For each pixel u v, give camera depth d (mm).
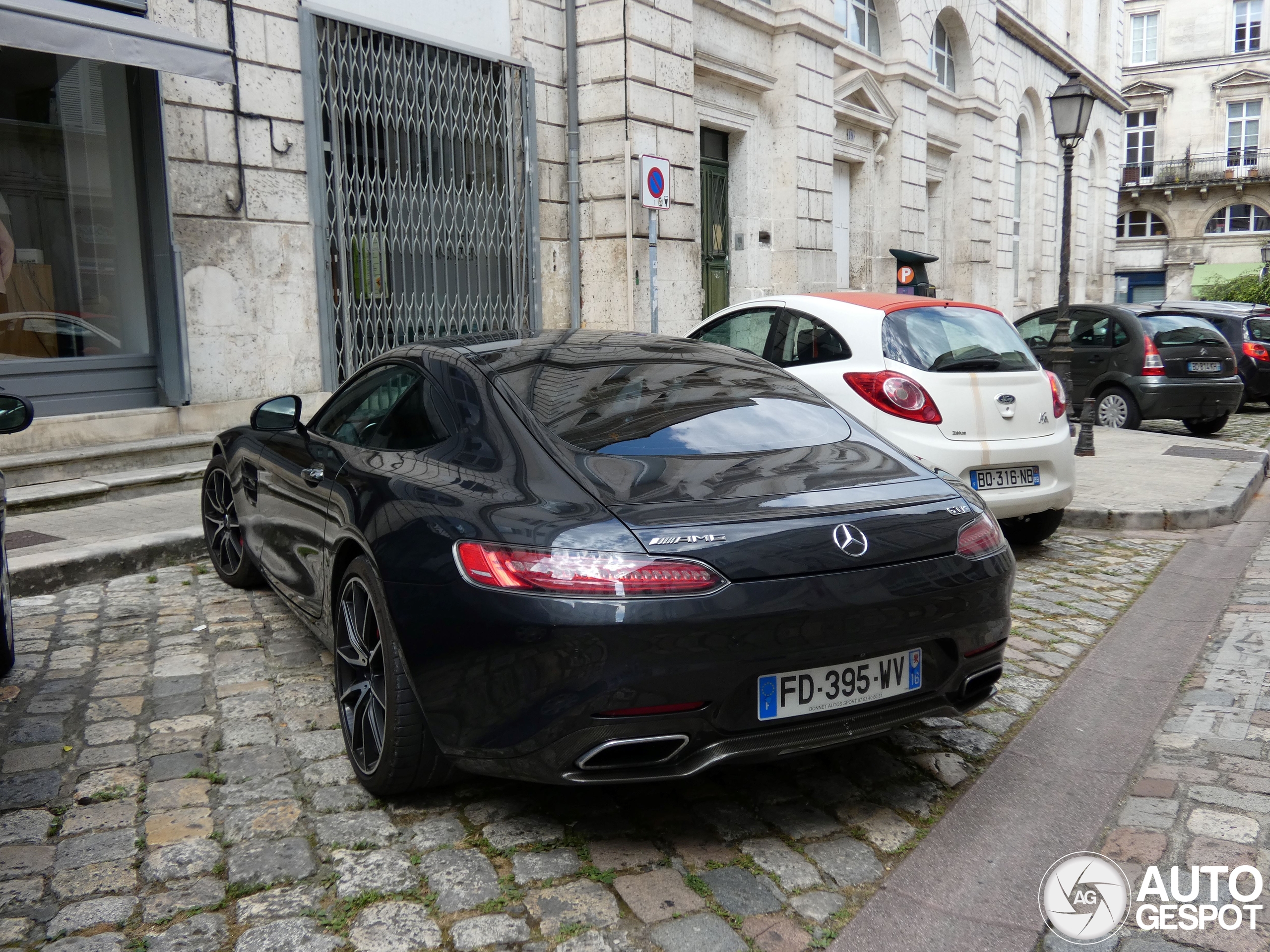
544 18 11625
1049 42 28062
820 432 3246
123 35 6465
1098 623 4797
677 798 3047
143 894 2512
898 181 19969
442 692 2633
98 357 7809
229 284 8414
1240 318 14602
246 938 2334
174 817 2902
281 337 8852
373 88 9625
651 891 2543
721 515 2605
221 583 5383
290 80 8781
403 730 2807
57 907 2453
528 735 2500
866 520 2719
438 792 3074
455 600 2582
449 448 3080
